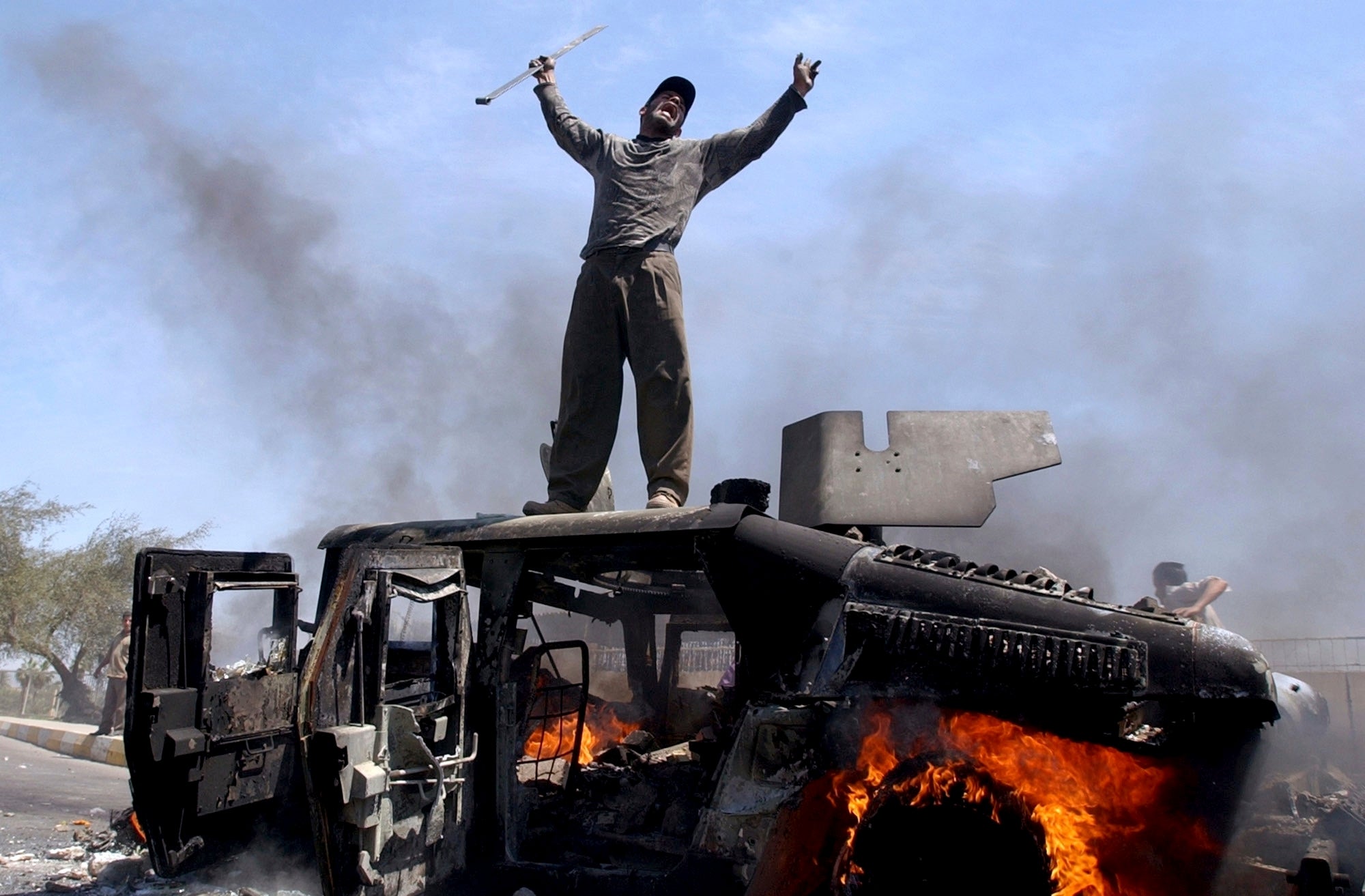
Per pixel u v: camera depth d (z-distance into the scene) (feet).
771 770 11.19
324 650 11.35
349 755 11.10
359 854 11.16
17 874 16.44
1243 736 10.30
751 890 10.86
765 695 11.47
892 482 13.79
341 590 11.78
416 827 11.98
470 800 13.07
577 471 16.08
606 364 16.38
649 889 11.84
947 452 13.96
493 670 13.62
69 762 34.99
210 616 13.48
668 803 14.34
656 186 16.48
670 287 16.19
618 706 19.81
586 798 15.12
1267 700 10.07
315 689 11.18
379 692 11.80
